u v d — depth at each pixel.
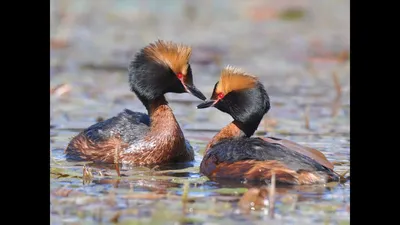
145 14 35.59
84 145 15.26
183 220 10.95
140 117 15.66
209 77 24.36
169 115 15.20
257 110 14.50
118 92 22.02
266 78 24.45
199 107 14.70
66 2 34.16
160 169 14.44
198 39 30.81
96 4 36.19
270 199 11.28
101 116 19.02
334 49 29.12
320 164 13.20
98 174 13.80
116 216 11.01
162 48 15.45
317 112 19.81
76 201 11.88
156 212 11.30
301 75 25.03
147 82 15.34
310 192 12.34
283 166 12.95
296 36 31.83
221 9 37.06
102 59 27.00
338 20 34.66
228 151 13.62
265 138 14.40
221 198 12.04
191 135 17.58
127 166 14.70
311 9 36.53
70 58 27.02
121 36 30.94
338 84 21.55
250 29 33.34
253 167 13.05
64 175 13.59
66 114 19.19
